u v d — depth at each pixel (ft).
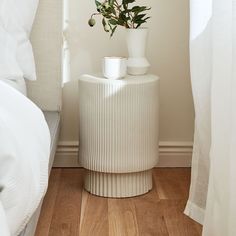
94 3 8.21
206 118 6.03
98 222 6.54
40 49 7.77
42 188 4.28
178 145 8.68
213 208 5.41
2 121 3.97
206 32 5.85
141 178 7.45
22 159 3.87
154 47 8.40
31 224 4.45
